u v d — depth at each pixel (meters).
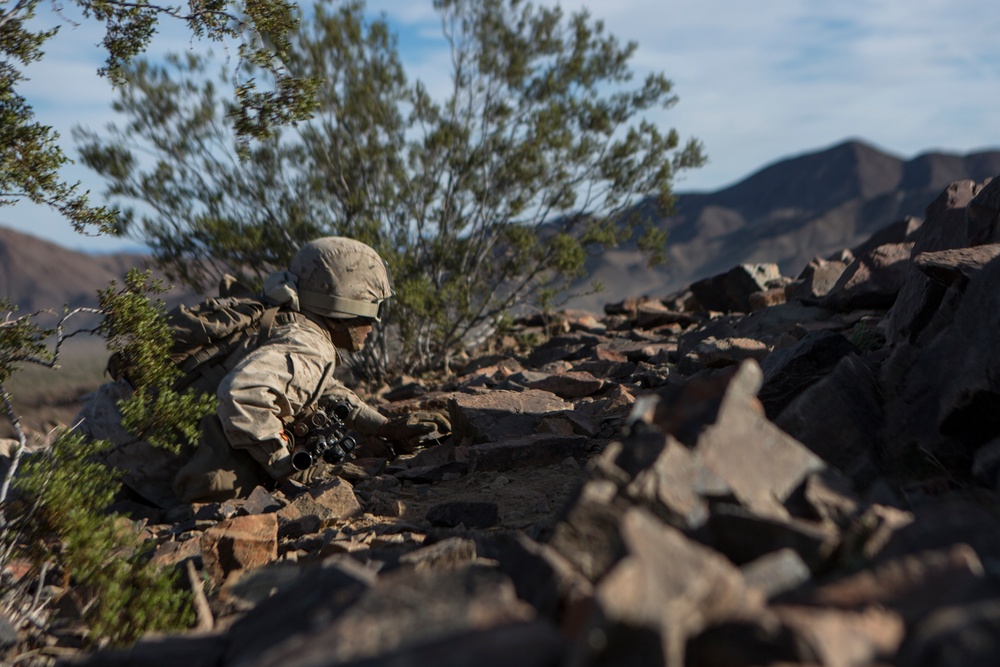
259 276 9.70
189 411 3.94
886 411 3.19
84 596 3.05
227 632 2.15
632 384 6.37
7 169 3.63
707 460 2.24
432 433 5.67
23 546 3.39
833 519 2.18
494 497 4.20
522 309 11.52
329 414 5.24
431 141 9.95
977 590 1.53
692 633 1.48
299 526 4.02
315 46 9.50
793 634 1.40
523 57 10.22
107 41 4.27
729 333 7.12
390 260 9.45
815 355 3.89
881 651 1.45
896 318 4.69
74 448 3.56
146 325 3.96
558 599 1.82
